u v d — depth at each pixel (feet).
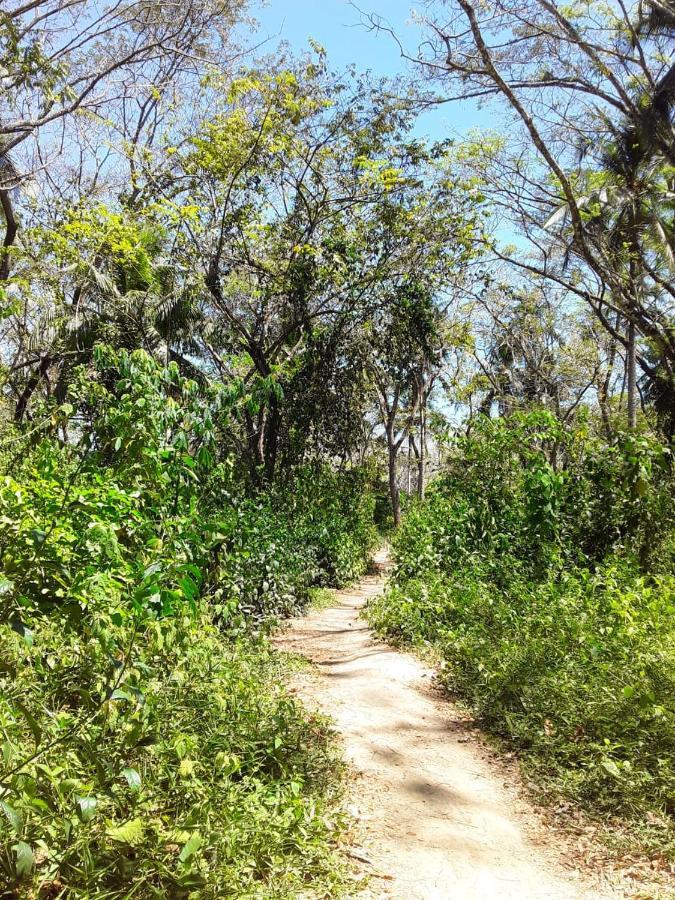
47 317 49.08
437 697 22.15
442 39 49.90
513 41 49.93
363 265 59.77
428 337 65.98
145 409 19.86
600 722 17.13
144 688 13.88
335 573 50.39
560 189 60.13
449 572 36.70
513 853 13.29
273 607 33.68
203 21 56.13
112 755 11.05
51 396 47.44
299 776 13.66
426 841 13.39
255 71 55.26
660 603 22.29
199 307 54.65
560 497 34.45
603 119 55.06
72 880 9.03
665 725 16.19
